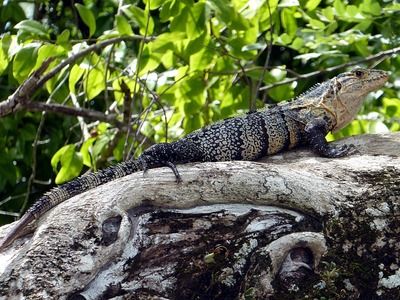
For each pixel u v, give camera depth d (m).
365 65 11.34
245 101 10.53
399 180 6.67
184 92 10.49
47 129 12.36
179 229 6.31
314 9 10.80
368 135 7.68
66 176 10.42
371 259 6.41
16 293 5.86
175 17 9.24
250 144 7.57
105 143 10.55
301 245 6.30
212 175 6.46
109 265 6.11
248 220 6.40
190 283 6.20
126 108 10.35
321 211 6.47
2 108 9.64
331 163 7.00
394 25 11.21
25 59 9.15
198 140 7.44
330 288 6.28
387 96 11.58
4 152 11.53
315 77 11.98
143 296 6.08
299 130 7.79
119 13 9.88
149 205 6.39
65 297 5.93
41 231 6.16
